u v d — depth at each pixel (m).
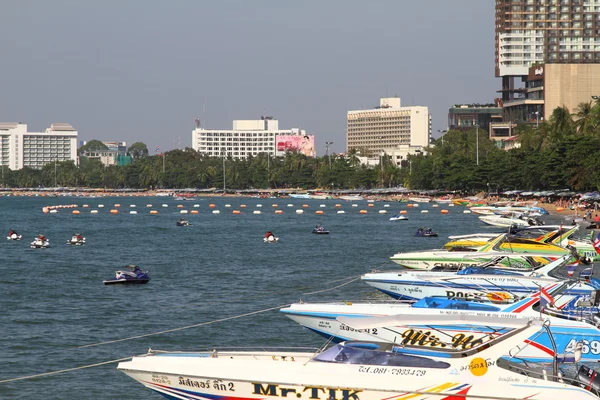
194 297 168.88
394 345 80.50
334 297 165.50
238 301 163.00
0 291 178.25
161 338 128.50
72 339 128.50
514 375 75.12
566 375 78.69
